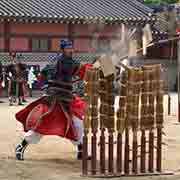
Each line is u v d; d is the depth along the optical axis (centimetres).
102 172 1090
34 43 4031
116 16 4059
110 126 1091
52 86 1191
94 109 1080
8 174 1055
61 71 1181
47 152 1333
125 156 1098
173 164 1228
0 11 3816
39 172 1080
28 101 3272
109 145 1098
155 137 1234
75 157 1267
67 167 1147
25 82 3231
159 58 4403
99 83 1082
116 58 1073
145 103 1105
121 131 1090
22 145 1208
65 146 1423
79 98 1205
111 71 1070
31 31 4012
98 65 1075
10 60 3934
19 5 3978
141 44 1104
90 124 1084
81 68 1177
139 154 1216
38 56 4025
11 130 1802
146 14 4131
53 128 1188
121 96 1082
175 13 2342
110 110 1088
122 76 1080
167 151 1401
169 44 4291
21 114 1205
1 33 3934
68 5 4128
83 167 1081
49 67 1191
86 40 4097
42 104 1195
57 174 1073
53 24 4059
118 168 1098
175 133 1772
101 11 4125
